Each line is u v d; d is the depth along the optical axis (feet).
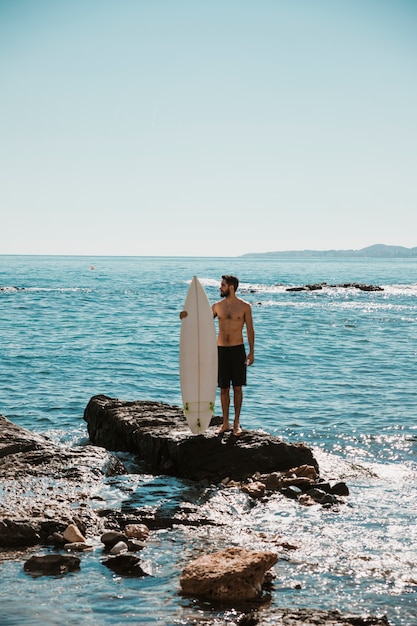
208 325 31.58
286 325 118.93
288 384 59.00
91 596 17.63
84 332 102.17
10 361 71.10
